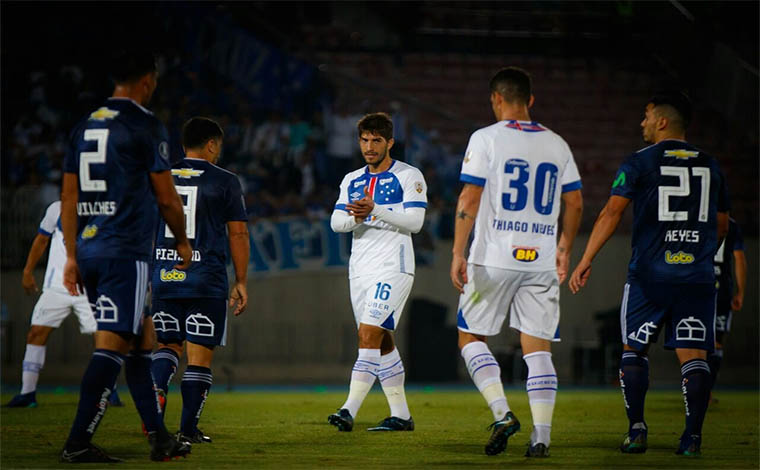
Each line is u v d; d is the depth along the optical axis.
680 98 20.41
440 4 82.81
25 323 59.12
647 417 30.22
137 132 16.81
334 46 78.38
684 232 19.80
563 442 21.69
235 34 71.38
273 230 62.66
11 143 66.25
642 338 20.02
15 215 60.34
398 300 23.25
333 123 69.94
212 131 20.95
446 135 73.19
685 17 79.50
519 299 18.83
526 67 79.56
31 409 31.11
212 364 60.78
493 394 18.50
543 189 18.78
